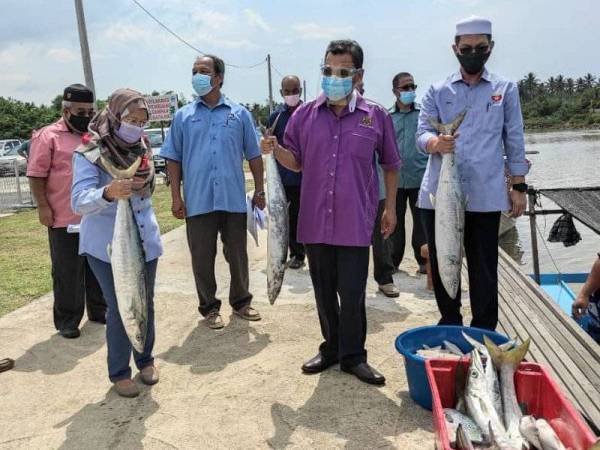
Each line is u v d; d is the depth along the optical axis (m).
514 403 3.02
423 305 5.63
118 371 3.88
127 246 3.32
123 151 3.59
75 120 4.79
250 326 5.15
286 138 4.00
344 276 3.81
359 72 3.60
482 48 3.85
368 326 5.04
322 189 3.76
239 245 5.16
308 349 4.57
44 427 3.53
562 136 81.50
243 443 3.25
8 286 6.91
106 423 3.53
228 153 4.93
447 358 3.43
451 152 3.74
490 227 4.12
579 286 8.34
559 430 2.83
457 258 3.87
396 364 4.23
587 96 119.25
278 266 4.14
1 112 53.53
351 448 3.15
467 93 4.03
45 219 4.79
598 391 3.38
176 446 3.24
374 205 3.85
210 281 5.13
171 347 4.73
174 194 5.14
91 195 3.34
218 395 3.83
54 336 5.08
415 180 6.44
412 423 3.38
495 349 3.16
